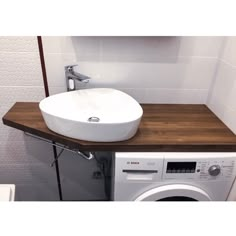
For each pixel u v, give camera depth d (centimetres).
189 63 127
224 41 118
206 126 115
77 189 167
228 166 102
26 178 160
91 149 96
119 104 116
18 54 120
